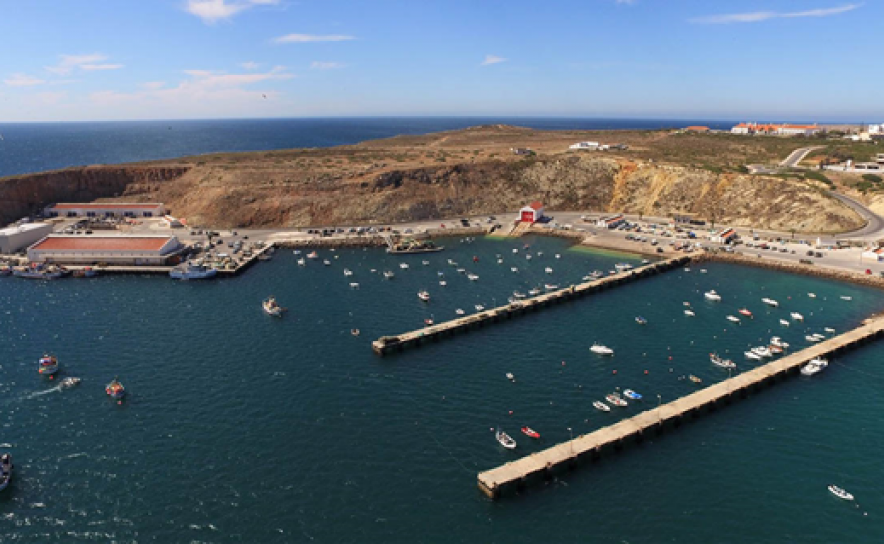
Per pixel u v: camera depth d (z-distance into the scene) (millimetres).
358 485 67750
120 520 62031
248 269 155750
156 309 123938
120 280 146500
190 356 100625
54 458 72188
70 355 100625
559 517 63219
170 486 67312
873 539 60031
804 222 183625
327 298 131750
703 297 132125
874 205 194625
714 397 85562
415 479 68938
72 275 150125
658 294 134750
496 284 142250
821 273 144500
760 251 163875
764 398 88125
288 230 198000
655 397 87375
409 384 91625
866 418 82062
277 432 78000
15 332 110625
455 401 86375
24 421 80125
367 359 100438
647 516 63312
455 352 103875
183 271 148000
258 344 105938
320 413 82875
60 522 61750
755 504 65062
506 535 60531
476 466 71250
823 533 60812
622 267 152875
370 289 138500
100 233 185125
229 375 93875
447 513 63562
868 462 72125
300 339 108375
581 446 73812
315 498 65562
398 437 77125
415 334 108625
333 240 182750
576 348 105125
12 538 59438
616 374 94750
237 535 60062
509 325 117125
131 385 90312
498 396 87875
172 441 75875
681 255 162625
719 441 77125
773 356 101188
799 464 72000
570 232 191875
